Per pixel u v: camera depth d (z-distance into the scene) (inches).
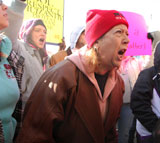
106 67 37.1
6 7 40.4
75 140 34.9
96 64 36.1
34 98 35.3
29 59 57.3
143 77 58.4
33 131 32.9
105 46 34.6
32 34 64.7
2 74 39.9
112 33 33.9
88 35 36.7
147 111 55.7
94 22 35.2
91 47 36.7
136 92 58.3
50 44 94.1
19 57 49.7
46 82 35.2
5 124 38.8
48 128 32.3
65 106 34.7
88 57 35.7
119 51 35.0
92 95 35.5
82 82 35.1
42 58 72.9
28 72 54.4
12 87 40.3
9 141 39.8
